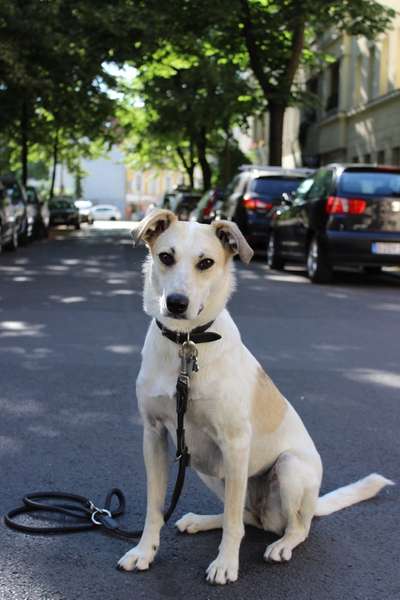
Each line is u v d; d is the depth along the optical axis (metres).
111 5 23.80
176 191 46.09
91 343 8.16
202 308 3.31
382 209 13.62
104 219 74.81
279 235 16.38
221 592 3.19
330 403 6.11
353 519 3.98
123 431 5.23
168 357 3.37
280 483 3.51
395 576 3.37
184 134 41.09
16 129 33.75
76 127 34.19
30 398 5.98
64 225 44.34
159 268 3.35
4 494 4.15
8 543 3.57
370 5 23.89
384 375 7.11
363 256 13.67
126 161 59.94
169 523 3.89
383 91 30.33
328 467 4.70
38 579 3.24
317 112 40.03
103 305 10.95
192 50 27.12
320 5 23.77
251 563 3.47
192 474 4.59
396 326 9.83
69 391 6.21
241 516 3.37
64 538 3.65
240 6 24.42
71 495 4.07
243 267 17.42
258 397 3.52
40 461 4.64
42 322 9.41
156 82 34.16
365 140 32.69
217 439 3.38
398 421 5.67
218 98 32.28
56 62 25.44
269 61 27.11
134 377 6.71
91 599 3.08
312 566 3.44
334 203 13.75
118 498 4.14
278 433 3.61
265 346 8.27
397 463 4.80
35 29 22.95
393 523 3.94
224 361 3.34
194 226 3.38
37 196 28.58
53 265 17.09
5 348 7.82
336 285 14.19
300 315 10.47
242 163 42.62
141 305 11.02
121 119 42.38
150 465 3.51
